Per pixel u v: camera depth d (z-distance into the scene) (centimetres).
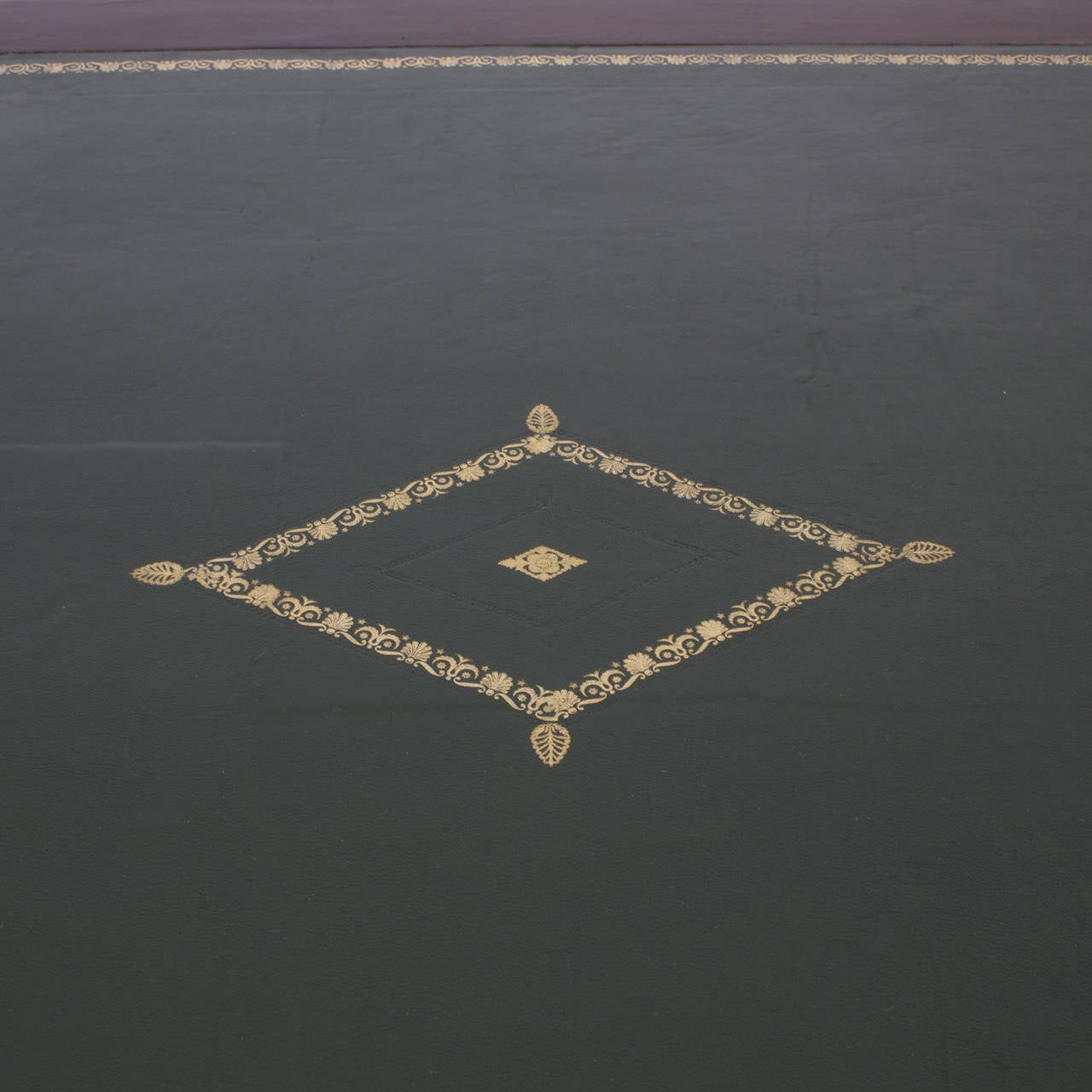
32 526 227
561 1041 147
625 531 227
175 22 441
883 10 450
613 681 196
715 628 205
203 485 238
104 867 167
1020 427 253
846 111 380
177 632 205
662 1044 147
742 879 165
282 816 174
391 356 276
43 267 306
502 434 252
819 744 184
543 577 216
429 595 213
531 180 345
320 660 200
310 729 187
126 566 219
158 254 312
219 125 374
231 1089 142
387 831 172
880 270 305
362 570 218
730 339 282
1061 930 159
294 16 446
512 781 179
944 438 250
